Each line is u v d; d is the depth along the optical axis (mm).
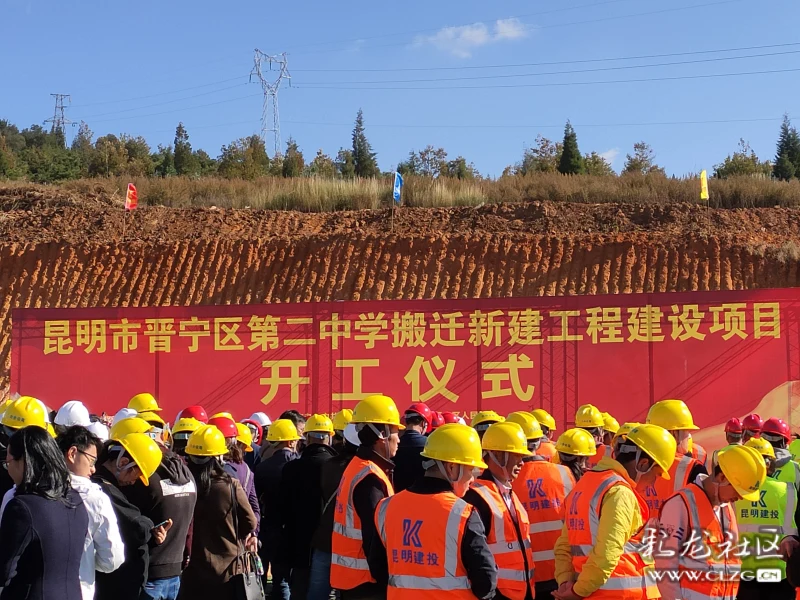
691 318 16469
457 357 17625
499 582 5594
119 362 18859
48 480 4898
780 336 15969
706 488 5816
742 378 16062
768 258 21500
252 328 18500
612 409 16719
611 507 5207
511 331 17406
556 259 22766
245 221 29234
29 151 69812
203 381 18547
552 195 29594
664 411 7113
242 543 7125
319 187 31422
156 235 28500
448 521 4891
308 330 18297
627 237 22938
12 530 4730
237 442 8570
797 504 6879
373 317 18062
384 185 31766
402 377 17797
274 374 18328
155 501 6266
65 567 4848
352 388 17969
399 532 5016
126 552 5867
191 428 7609
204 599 6891
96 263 25938
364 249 24422
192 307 18750
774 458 7137
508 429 5887
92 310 19062
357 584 6227
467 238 23875
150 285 25125
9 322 25078
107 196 32969
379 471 6043
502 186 31391
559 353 17141
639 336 16719
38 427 4992
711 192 28281
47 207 31938
